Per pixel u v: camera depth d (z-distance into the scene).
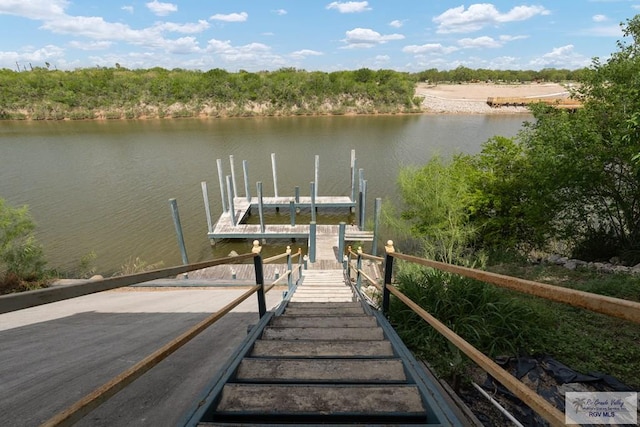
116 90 50.44
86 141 29.70
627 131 5.33
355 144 28.44
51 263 10.39
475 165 10.55
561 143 6.84
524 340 2.77
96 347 2.65
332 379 1.81
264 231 12.78
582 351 2.72
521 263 7.26
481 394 2.28
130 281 1.24
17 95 46.44
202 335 3.09
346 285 6.77
